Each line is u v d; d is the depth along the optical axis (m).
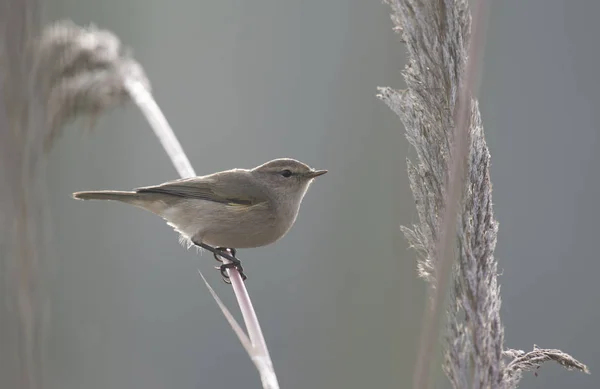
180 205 8.88
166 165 16.27
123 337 13.18
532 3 16.25
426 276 4.66
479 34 4.28
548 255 15.40
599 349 13.88
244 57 18.34
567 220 15.72
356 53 14.98
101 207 14.52
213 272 15.66
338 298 12.96
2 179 4.05
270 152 17.70
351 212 13.75
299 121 17.42
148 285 15.26
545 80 16.16
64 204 13.84
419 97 5.01
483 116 14.58
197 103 18.22
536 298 14.75
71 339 12.23
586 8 16.20
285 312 13.91
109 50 7.82
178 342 14.42
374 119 14.23
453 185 4.17
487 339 4.43
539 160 16.02
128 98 8.00
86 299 13.16
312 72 17.47
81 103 7.09
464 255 4.57
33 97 4.18
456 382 4.41
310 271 13.78
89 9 16.05
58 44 7.08
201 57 18.41
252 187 8.90
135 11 17.23
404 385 11.32
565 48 16.28
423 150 4.89
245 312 5.71
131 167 15.77
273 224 9.04
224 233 8.83
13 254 4.03
